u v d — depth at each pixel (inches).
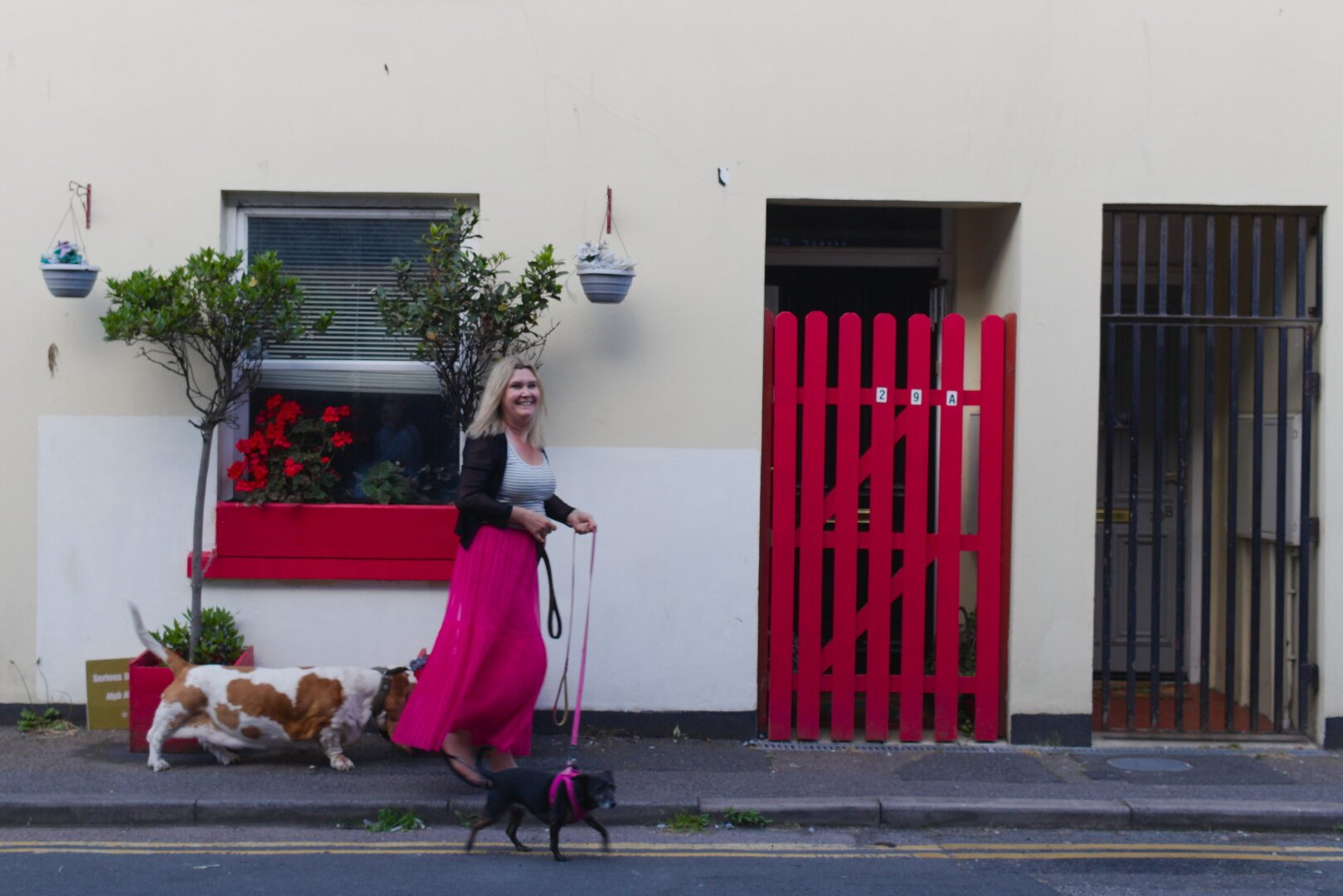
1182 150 275.3
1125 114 275.7
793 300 324.5
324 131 275.0
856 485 277.6
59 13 272.5
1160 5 275.3
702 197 276.8
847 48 276.2
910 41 276.2
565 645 278.2
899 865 211.5
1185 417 279.9
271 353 282.2
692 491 277.6
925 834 230.5
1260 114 275.7
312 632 276.4
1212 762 267.3
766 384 280.5
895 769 259.3
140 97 273.4
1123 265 322.0
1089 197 275.6
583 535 277.3
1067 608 277.1
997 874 207.0
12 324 273.0
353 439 283.9
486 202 276.1
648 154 276.7
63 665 275.3
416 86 275.3
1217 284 313.7
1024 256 275.9
